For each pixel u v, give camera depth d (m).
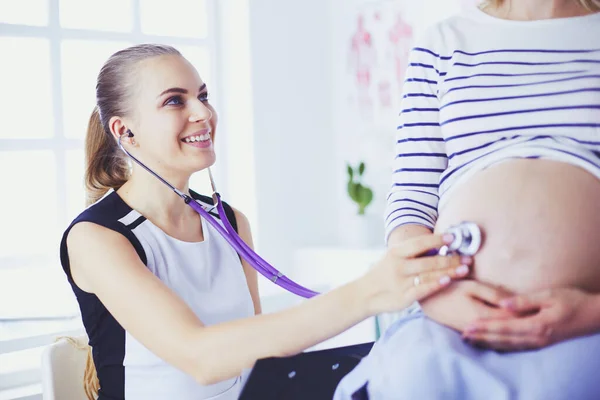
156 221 1.53
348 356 0.92
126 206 1.51
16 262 3.01
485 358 0.80
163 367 1.46
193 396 1.47
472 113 0.95
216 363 1.00
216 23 3.62
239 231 1.72
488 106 0.94
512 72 0.95
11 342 2.31
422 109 1.03
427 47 1.03
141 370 1.46
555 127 0.91
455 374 0.79
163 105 1.47
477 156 0.95
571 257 0.83
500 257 0.84
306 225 3.74
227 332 1.00
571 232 0.84
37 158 3.07
